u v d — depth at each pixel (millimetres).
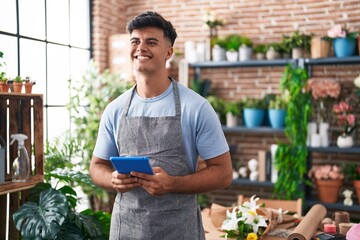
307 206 4543
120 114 1932
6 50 3773
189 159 1853
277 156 4504
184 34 5395
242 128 4781
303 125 4418
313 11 4875
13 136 2787
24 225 2590
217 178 1789
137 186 1741
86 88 4559
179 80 5031
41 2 4211
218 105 4984
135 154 1874
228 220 2428
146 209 1849
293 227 2547
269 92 5070
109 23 5242
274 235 2369
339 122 4500
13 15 3848
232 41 4895
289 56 4719
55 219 2572
